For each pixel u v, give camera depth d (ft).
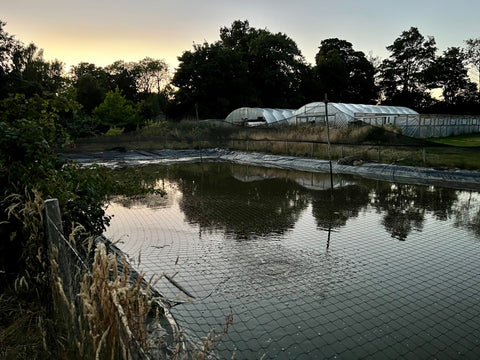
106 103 102.06
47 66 72.79
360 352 9.67
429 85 163.94
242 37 156.25
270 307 12.03
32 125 12.20
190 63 123.03
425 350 9.78
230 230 21.16
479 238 19.33
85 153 66.69
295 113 85.66
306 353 9.61
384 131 51.39
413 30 167.53
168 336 8.84
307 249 17.70
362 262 15.98
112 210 26.53
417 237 19.57
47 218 8.51
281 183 38.55
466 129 91.81
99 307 6.95
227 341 10.07
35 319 8.63
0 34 51.13
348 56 169.17
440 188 33.71
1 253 10.84
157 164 58.13
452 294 12.99
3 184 11.16
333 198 30.25
